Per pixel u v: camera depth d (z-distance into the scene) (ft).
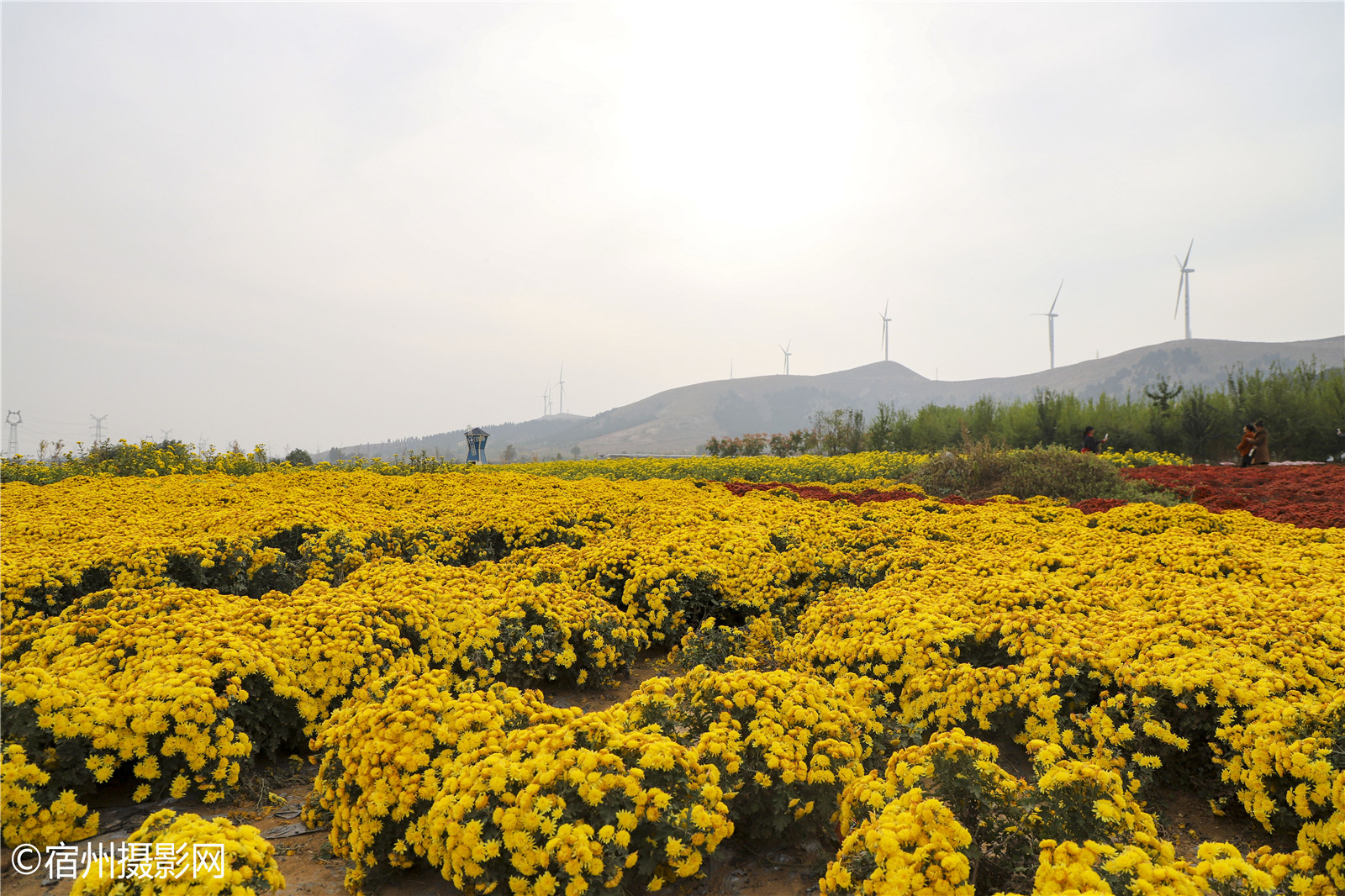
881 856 7.96
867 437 106.52
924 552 23.88
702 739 10.41
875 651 15.03
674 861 9.10
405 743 10.03
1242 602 16.06
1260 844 10.93
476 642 15.71
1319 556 22.75
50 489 40.06
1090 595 17.99
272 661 12.94
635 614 20.98
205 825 8.07
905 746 12.49
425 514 34.19
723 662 18.10
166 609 16.28
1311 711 10.75
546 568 22.58
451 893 9.79
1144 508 31.07
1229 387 87.04
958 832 7.95
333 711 13.28
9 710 10.57
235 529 24.14
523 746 9.67
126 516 29.09
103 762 10.74
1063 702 13.15
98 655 13.34
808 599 22.89
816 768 10.23
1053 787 8.71
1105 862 7.49
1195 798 12.32
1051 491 43.88
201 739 11.27
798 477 64.75
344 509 31.58
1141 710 12.17
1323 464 68.23
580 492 40.37
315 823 11.44
